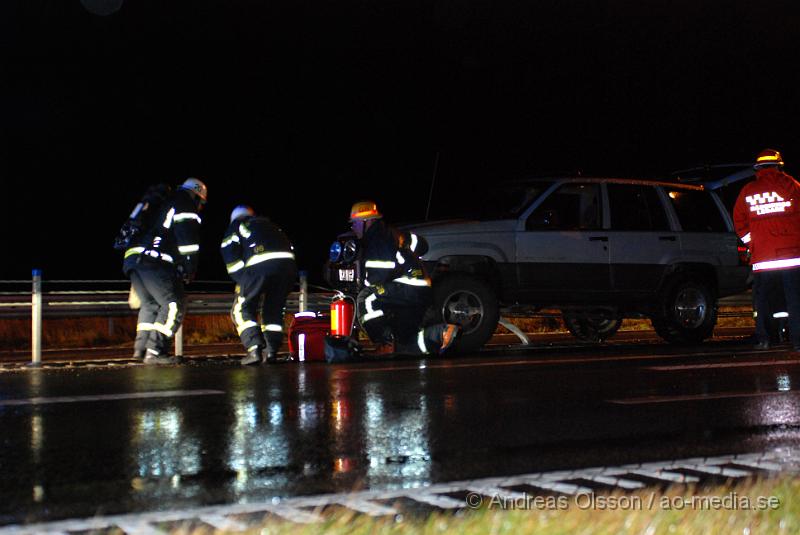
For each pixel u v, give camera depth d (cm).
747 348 1192
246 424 640
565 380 861
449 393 782
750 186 1146
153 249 1048
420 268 1100
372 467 527
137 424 636
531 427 641
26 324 1578
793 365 973
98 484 483
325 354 1060
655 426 647
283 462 536
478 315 1175
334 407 710
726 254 1323
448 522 381
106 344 1572
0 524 412
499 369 945
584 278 1234
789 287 1122
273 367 978
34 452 552
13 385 816
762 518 380
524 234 1207
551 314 1291
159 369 958
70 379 861
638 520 375
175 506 445
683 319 1306
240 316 1055
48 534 394
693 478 490
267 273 1055
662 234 1283
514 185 1268
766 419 673
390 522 390
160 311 1057
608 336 1447
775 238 1128
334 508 431
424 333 1104
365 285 1102
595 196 1262
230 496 464
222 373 914
